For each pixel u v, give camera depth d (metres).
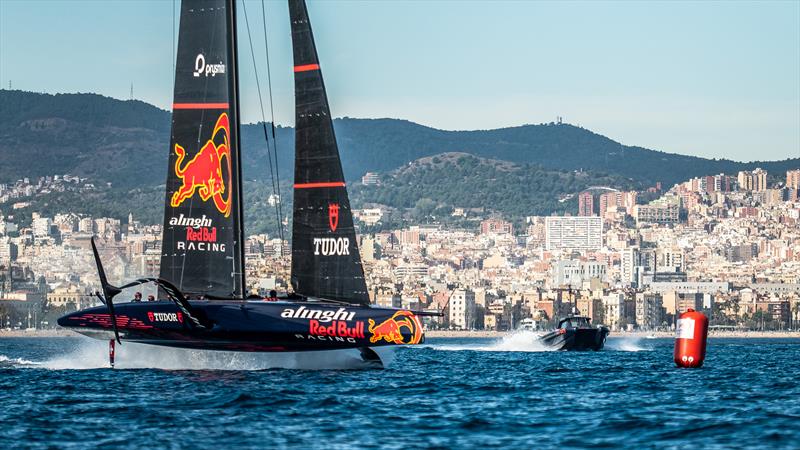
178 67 152.38
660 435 104.06
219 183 151.25
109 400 123.50
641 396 136.25
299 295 151.62
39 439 99.94
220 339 147.88
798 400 132.75
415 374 162.25
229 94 151.75
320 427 106.88
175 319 148.25
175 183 152.12
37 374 150.00
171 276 151.75
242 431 104.31
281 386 136.25
